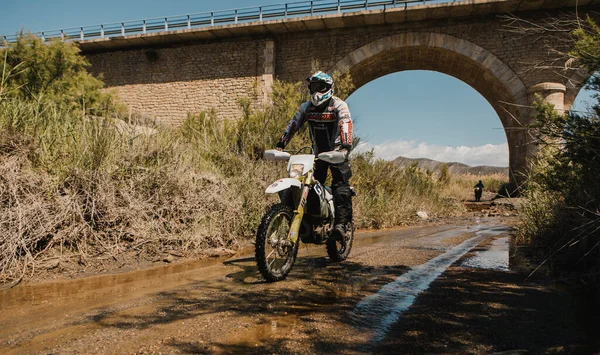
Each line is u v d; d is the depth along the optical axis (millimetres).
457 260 4027
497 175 35844
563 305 2396
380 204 9000
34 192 3906
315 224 3559
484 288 2836
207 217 5141
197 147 7379
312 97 3688
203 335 1940
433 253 4531
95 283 3078
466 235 6621
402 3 22312
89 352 1741
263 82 24453
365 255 4418
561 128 3641
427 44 23234
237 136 8508
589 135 3469
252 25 23766
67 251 3768
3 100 4949
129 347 1796
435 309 2334
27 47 7742
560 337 1864
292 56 24781
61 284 3037
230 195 5672
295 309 2369
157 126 6793
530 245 4930
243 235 5605
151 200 4855
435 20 23219
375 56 24109
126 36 25641
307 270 3576
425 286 2916
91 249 3916
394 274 3369
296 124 3855
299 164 3359
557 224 4199
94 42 26281
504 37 22344
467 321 2113
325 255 4457
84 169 4426
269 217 3100
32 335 1955
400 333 1948
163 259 3979
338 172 3824
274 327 2051
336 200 3809
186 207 5000
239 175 6590
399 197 10562
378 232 7348
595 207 3543
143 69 26891
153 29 25625
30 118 4742
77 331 2010
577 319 2129
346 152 3506
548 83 20312
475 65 23391
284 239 3188
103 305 2479
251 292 2781
